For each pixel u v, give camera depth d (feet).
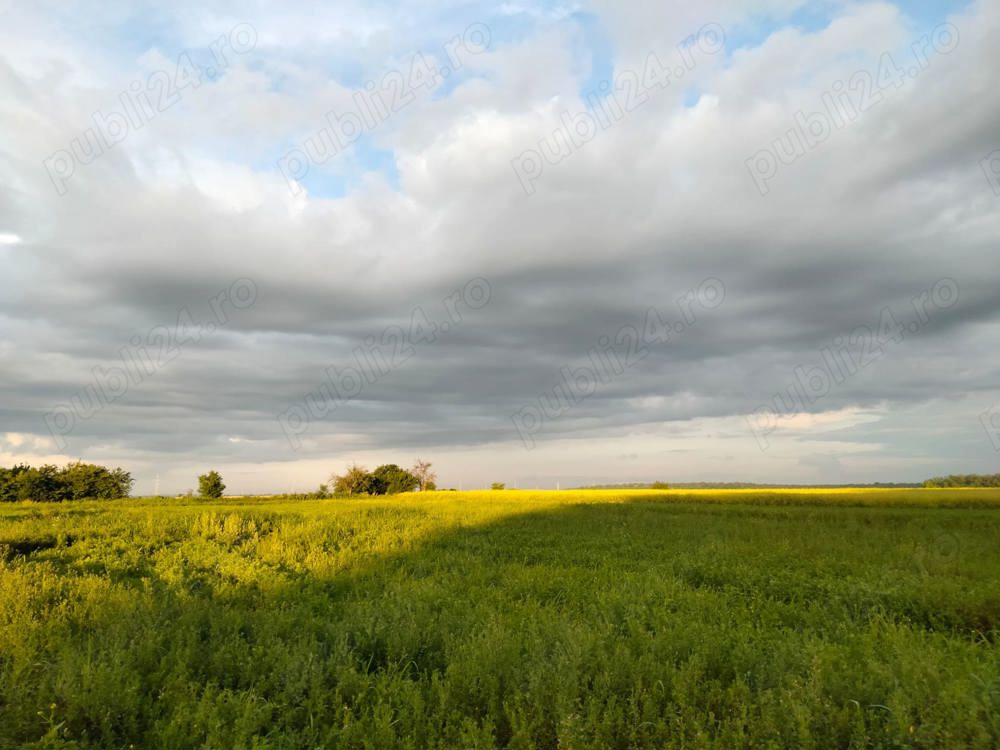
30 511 91.97
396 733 15.12
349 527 67.62
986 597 26.68
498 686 17.43
